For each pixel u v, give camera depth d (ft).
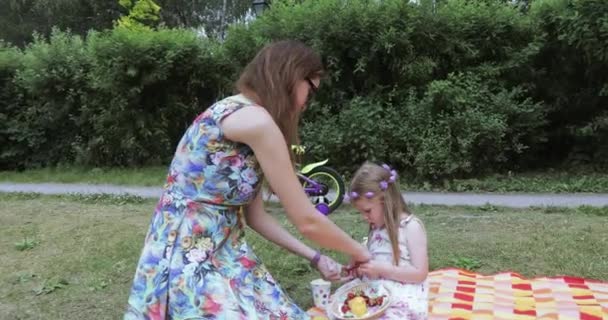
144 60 33.42
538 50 28.76
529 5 31.68
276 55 6.28
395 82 29.86
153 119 35.32
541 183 26.96
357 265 7.45
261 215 7.66
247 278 6.51
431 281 12.98
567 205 21.80
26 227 19.75
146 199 25.34
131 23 38.93
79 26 85.40
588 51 27.86
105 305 12.40
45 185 30.60
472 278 13.28
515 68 29.53
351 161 28.17
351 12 29.04
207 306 6.04
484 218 19.72
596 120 29.01
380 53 29.50
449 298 11.85
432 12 29.27
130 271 14.55
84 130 36.99
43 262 15.52
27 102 37.99
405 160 27.61
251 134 6.03
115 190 28.22
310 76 6.40
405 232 9.41
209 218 6.28
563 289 12.35
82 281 13.92
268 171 6.12
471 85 28.27
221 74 34.88
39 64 36.24
